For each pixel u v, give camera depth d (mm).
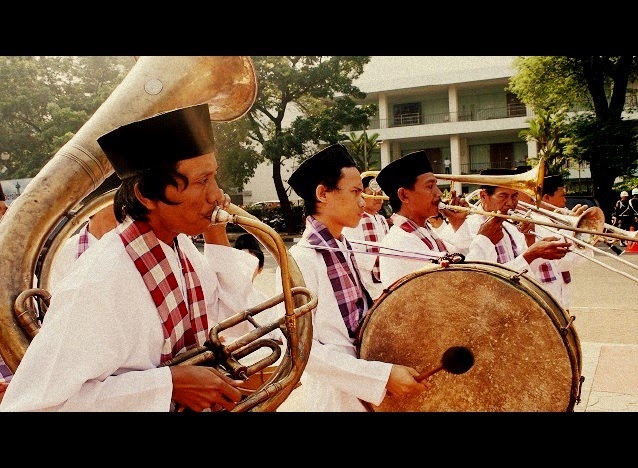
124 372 1339
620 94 18016
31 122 21578
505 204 3557
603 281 8742
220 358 1488
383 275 2625
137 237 1408
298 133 20766
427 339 1964
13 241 1548
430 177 2676
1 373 2172
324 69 20219
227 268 1876
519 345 1878
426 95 30594
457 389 1925
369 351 1998
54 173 1605
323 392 2129
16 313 1492
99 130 1663
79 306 1255
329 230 2160
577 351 1976
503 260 3428
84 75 22312
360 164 29609
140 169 1361
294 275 1712
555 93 19578
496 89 29484
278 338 1847
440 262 2045
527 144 30188
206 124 1411
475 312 1924
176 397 1323
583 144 18266
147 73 1742
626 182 22703
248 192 34625
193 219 1416
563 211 4395
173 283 1438
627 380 4000
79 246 2381
